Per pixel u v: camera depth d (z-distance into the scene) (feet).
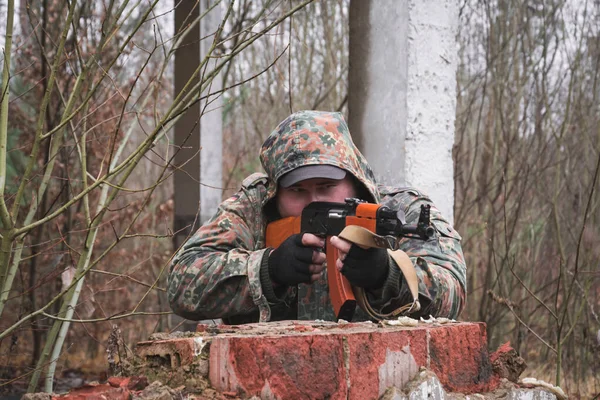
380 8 13.99
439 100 13.96
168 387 5.79
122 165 9.34
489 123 22.11
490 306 18.12
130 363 6.40
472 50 24.54
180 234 16.97
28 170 9.53
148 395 5.70
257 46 32.22
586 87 22.53
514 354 7.64
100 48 9.57
